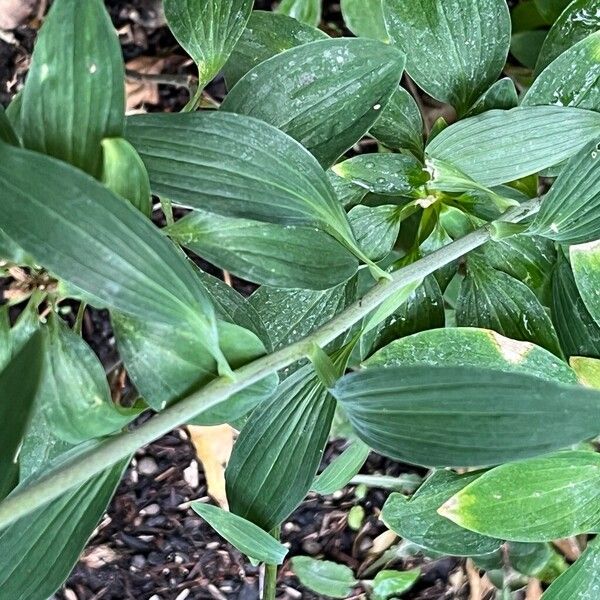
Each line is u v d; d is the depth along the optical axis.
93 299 0.31
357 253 0.34
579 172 0.37
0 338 0.31
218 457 0.59
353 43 0.35
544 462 0.42
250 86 0.35
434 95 0.44
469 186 0.40
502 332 0.45
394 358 0.42
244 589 0.61
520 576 0.59
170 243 0.27
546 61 0.44
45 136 0.27
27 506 0.28
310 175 0.32
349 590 0.62
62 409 0.30
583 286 0.42
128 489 0.59
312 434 0.37
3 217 0.25
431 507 0.48
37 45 0.26
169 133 0.31
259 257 0.33
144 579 0.60
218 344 0.30
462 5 0.41
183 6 0.37
